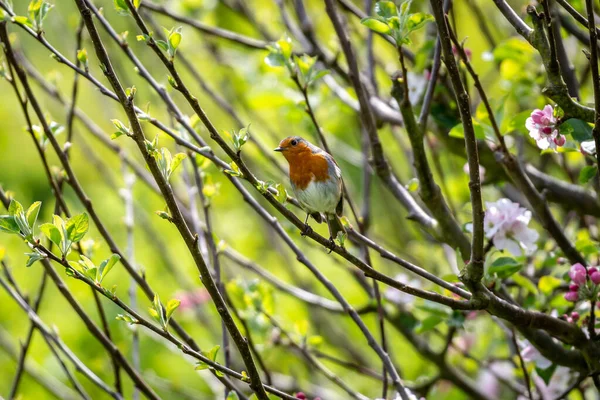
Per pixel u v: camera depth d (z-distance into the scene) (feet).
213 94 35.04
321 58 34.60
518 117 23.70
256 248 45.91
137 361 28.30
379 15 21.65
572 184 31.32
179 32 19.63
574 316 23.67
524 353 25.76
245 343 18.67
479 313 32.58
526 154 40.98
